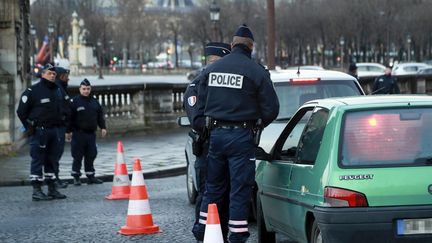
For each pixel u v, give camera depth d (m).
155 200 15.96
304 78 14.37
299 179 8.80
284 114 13.84
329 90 14.34
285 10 130.12
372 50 128.50
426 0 116.44
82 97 18.72
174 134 30.52
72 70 124.38
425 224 7.87
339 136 8.23
